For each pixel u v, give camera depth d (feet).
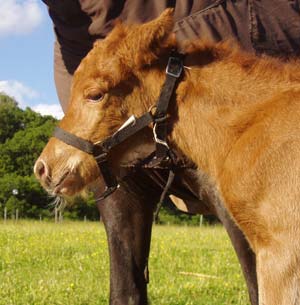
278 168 3.86
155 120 4.32
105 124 4.33
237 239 4.59
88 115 4.34
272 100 4.13
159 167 4.54
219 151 4.19
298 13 5.38
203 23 5.32
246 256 4.64
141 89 4.33
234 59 4.38
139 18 5.50
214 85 4.29
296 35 5.39
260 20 5.36
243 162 3.99
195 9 5.38
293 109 4.01
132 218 5.26
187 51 4.40
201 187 4.51
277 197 3.84
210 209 4.79
